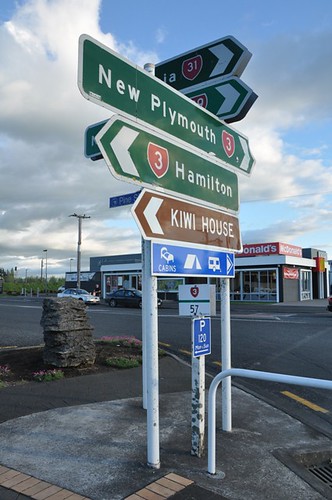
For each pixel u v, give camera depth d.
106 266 44.78
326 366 8.83
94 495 3.14
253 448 4.20
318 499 3.29
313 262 40.59
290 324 16.86
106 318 19.92
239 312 24.56
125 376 6.97
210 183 4.55
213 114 4.79
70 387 6.23
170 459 3.81
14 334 14.03
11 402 5.48
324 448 4.31
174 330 14.66
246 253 36.75
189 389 6.47
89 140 5.21
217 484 3.40
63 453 3.90
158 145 3.85
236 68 4.99
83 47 3.23
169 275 3.80
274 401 6.29
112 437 4.30
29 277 101.38
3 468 3.59
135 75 3.67
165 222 3.82
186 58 5.39
